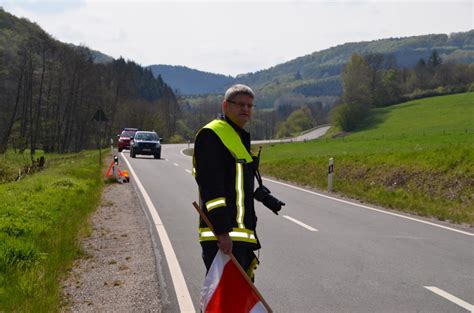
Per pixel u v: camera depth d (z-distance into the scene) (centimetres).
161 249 906
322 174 2425
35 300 582
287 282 710
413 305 615
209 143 389
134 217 1255
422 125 9256
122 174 2109
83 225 1084
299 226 1170
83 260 823
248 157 402
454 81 14850
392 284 704
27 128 8212
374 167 2250
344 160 2531
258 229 1123
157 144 3794
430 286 697
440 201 1648
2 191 1488
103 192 1747
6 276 668
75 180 1852
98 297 636
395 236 1065
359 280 723
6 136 7194
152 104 13038
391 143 4228
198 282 705
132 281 706
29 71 7488
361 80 12094
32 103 8112
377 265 809
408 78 15388
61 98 8325
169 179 2247
